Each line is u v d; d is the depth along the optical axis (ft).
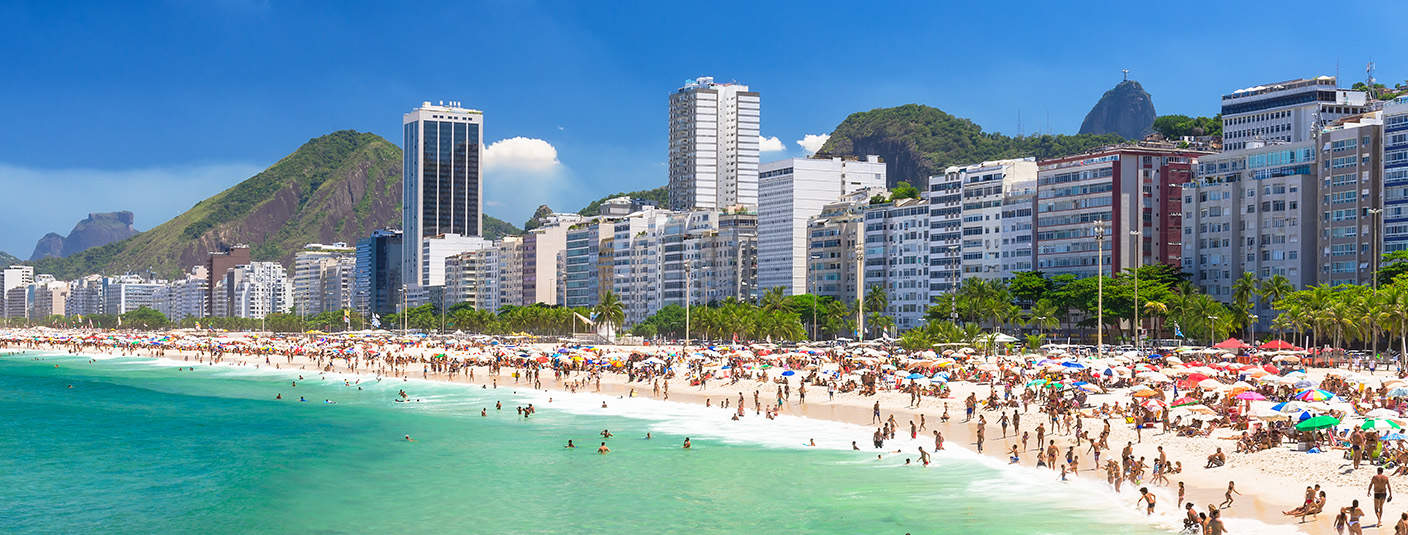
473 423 482.69
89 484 360.48
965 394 486.79
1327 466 287.69
